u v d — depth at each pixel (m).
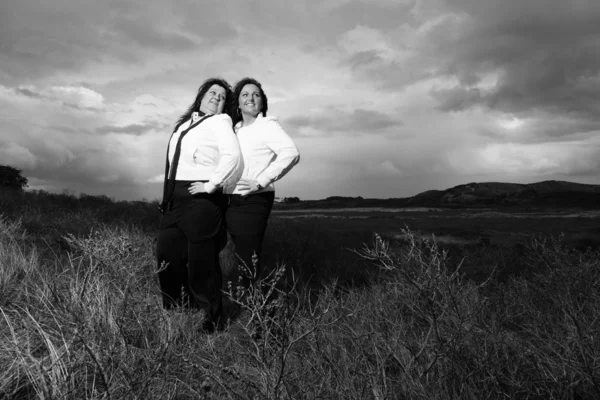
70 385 2.15
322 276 6.08
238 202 3.94
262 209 3.96
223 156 3.72
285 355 2.38
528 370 2.57
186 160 3.91
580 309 3.13
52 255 5.12
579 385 2.43
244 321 3.65
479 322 3.11
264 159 4.06
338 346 2.91
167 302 4.00
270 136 4.00
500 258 5.82
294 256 6.91
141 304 3.32
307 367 2.59
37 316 2.90
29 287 3.62
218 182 3.70
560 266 4.06
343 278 6.06
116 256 3.40
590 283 3.69
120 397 2.18
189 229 3.81
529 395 2.40
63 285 3.51
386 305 3.74
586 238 9.99
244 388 2.33
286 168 3.93
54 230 6.54
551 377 2.41
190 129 3.95
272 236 8.58
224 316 4.19
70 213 9.10
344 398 2.30
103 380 2.06
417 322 3.45
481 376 2.50
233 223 3.94
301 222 14.27
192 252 3.84
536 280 4.31
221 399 2.32
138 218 9.89
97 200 13.38
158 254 4.00
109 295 3.18
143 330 2.91
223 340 3.48
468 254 6.40
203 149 3.88
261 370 2.41
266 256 6.75
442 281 2.81
